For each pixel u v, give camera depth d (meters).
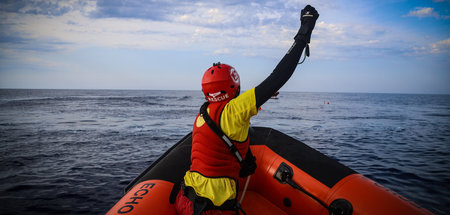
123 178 7.90
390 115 35.00
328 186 1.85
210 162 1.17
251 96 1.06
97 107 45.44
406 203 1.64
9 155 10.70
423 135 16.55
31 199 6.29
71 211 5.67
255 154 2.27
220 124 1.11
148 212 1.56
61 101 65.38
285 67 1.06
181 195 1.38
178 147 2.35
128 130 18.36
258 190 2.25
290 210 2.00
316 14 1.12
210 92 1.16
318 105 62.53
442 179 7.59
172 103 60.69
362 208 1.64
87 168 8.91
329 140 14.25
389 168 8.77
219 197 1.14
